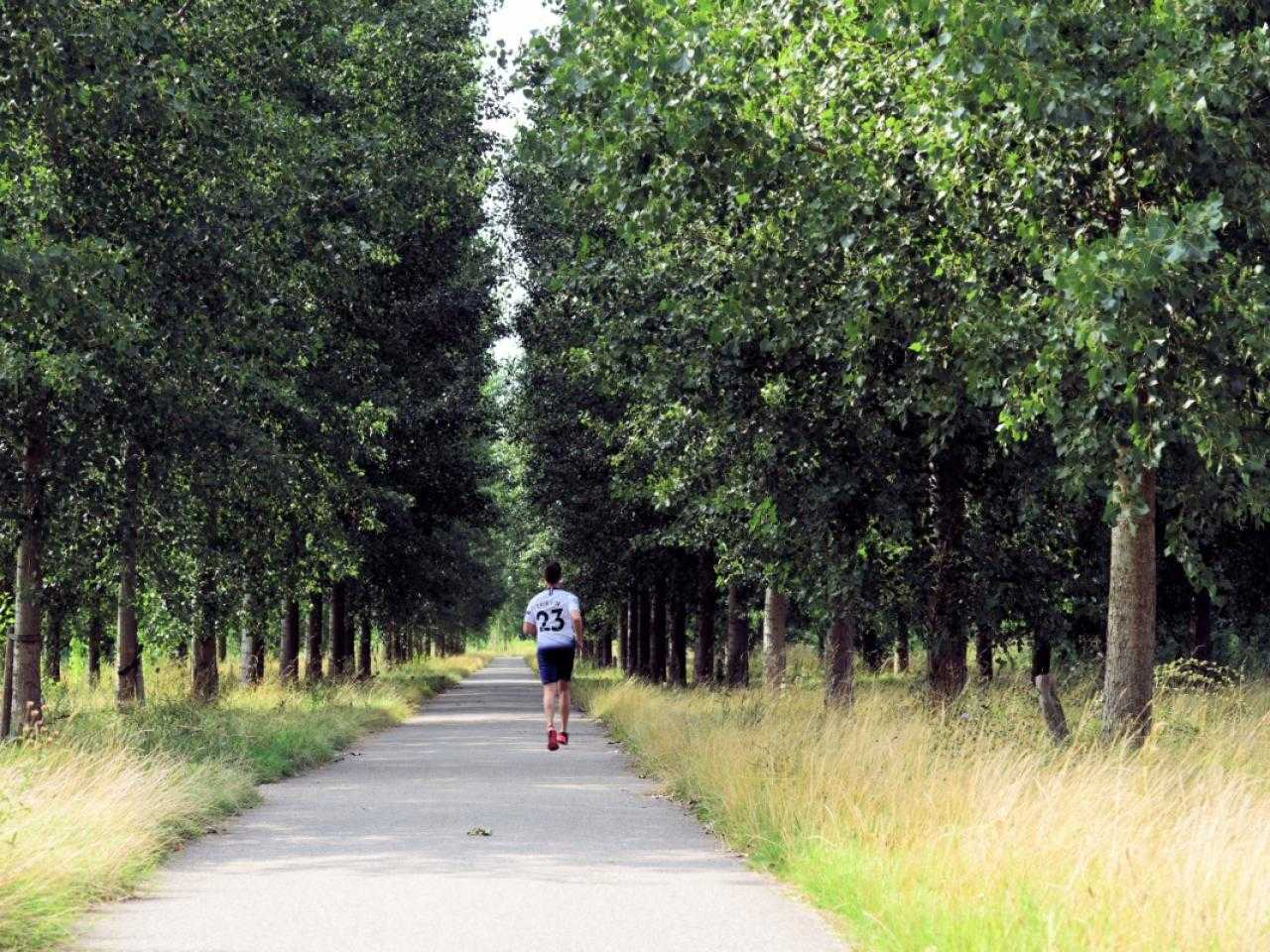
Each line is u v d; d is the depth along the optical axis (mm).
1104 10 10367
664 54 11422
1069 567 17234
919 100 11938
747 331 14148
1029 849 7055
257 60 19016
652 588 40656
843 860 7746
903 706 16328
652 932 6531
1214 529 12234
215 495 20062
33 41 14555
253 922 6738
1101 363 9648
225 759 14391
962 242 12453
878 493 16312
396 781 14508
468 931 6520
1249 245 11219
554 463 35156
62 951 6090
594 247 17297
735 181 12406
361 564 34375
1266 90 10617
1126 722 12062
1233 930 5426
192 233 16547
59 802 9008
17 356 14602
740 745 12711
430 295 30078
